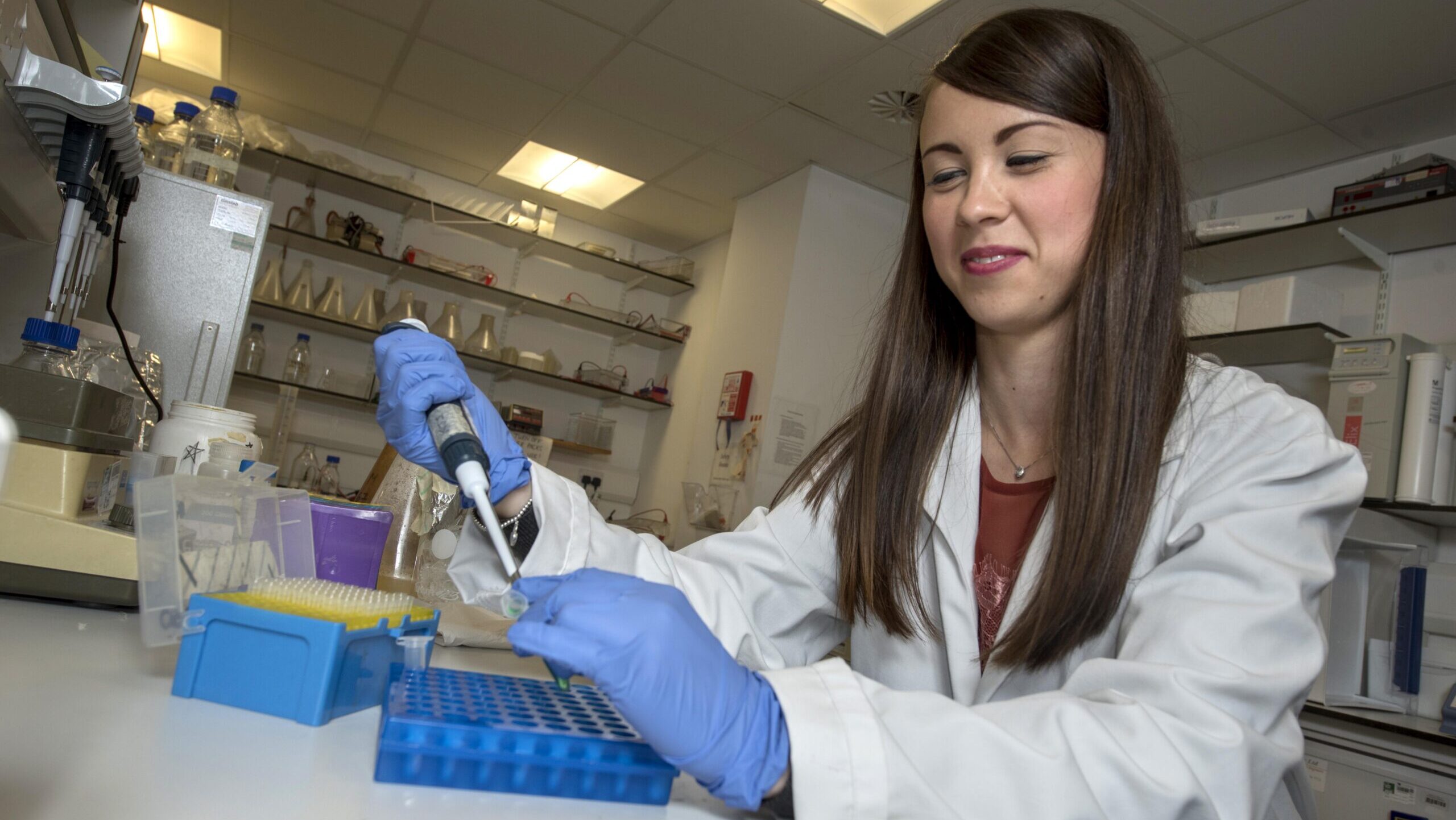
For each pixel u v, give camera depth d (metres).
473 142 4.55
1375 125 3.07
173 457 1.13
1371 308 3.15
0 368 0.94
